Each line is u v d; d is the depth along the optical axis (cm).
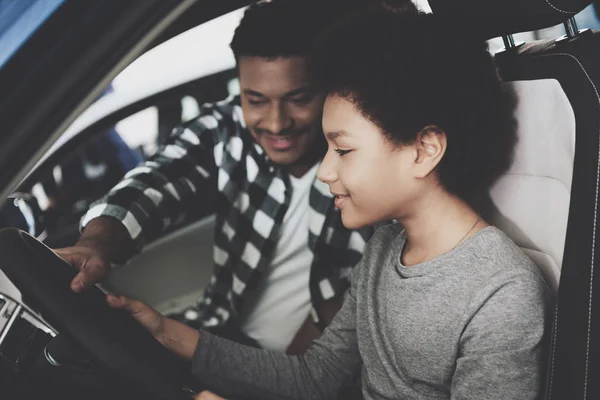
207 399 98
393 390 103
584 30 96
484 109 95
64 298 91
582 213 89
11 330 102
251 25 133
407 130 91
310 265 157
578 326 89
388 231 110
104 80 74
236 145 156
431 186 96
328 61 97
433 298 96
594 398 90
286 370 117
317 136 147
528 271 91
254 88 137
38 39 72
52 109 73
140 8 71
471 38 97
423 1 116
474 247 94
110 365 92
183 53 200
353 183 95
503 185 104
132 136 193
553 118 94
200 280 190
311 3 133
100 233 137
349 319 117
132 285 183
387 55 92
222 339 115
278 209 152
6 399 102
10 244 91
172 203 152
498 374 89
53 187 181
